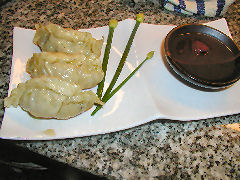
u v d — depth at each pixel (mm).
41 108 234
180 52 286
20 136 227
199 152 251
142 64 291
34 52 284
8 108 238
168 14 367
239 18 380
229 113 269
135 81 276
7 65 289
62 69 253
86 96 244
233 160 250
